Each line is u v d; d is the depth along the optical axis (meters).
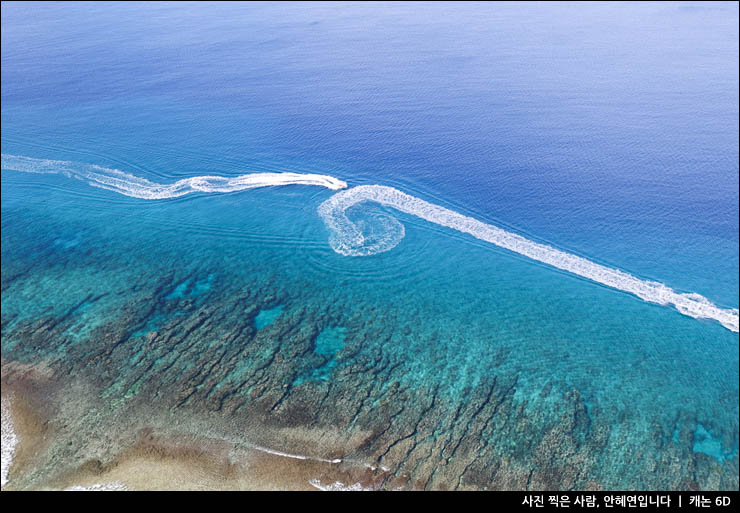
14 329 50.00
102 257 60.28
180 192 72.06
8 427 40.62
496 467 38.09
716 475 37.25
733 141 80.38
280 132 90.94
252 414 41.91
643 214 63.31
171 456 38.84
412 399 43.16
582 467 38.09
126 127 93.12
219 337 49.28
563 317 50.53
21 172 77.19
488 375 45.31
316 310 52.56
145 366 46.12
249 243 61.88
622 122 90.25
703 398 42.59
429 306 52.56
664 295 51.59
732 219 61.34
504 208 66.06
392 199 68.62
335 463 38.44
